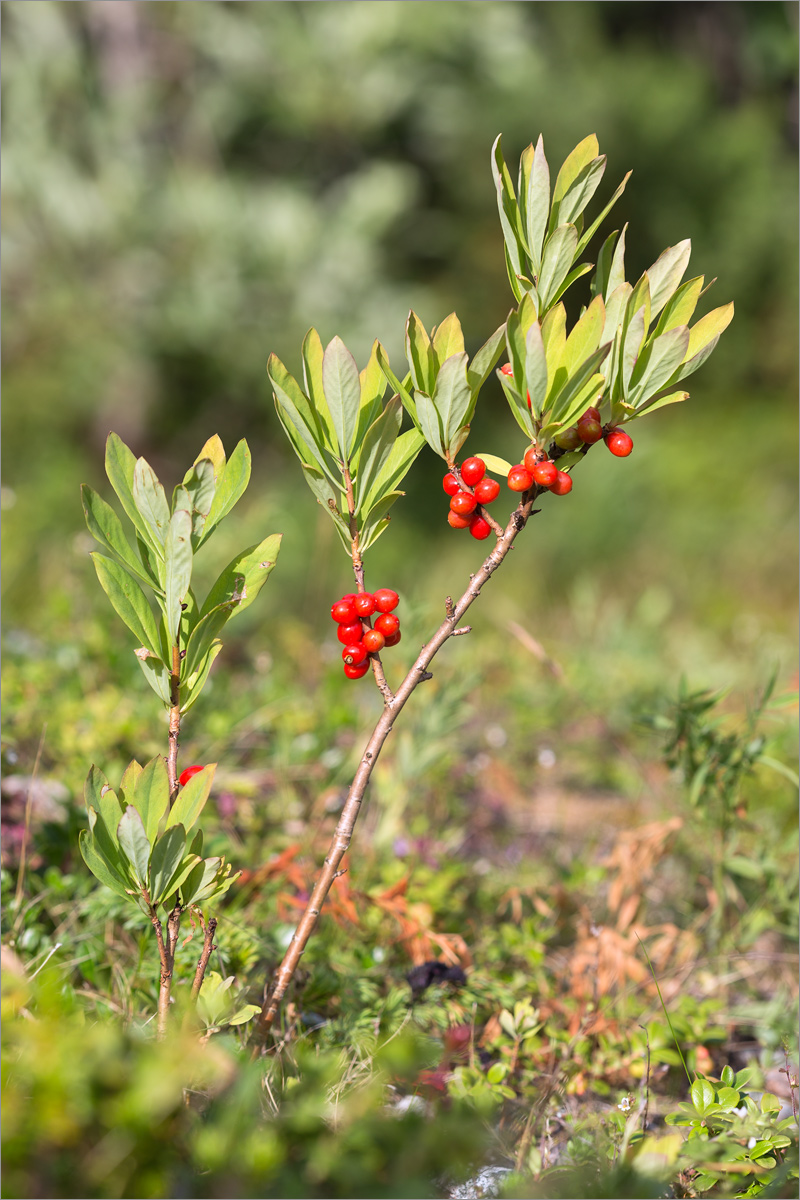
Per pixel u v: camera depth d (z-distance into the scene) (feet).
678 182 34.58
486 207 33.88
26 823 7.14
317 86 30.04
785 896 8.18
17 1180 3.80
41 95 27.02
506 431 30.55
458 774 11.21
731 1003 8.13
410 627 11.25
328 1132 4.33
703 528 25.49
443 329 5.15
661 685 13.44
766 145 36.52
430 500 28.45
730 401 33.47
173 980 6.37
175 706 5.05
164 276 27.86
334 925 7.53
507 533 5.08
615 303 4.99
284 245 28.12
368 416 5.21
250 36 29.58
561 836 10.43
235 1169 4.00
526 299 4.91
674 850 9.80
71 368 28.30
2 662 11.62
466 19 31.94
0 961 4.45
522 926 8.32
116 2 28.60
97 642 11.31
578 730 13.20
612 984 7.45
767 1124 5.41
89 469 28.58
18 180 26.61
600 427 4.94
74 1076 3.78
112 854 4.83
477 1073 6.08
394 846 8.87
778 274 34.50
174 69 30.22
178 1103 4.10
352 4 30.32
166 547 4.77
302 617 20.03
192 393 30.09
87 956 6.51
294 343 28.02
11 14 26.58
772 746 8.59
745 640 18.51
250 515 15.20
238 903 7.50
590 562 24.41
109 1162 3.81
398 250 32.78
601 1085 6.66
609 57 37.55
